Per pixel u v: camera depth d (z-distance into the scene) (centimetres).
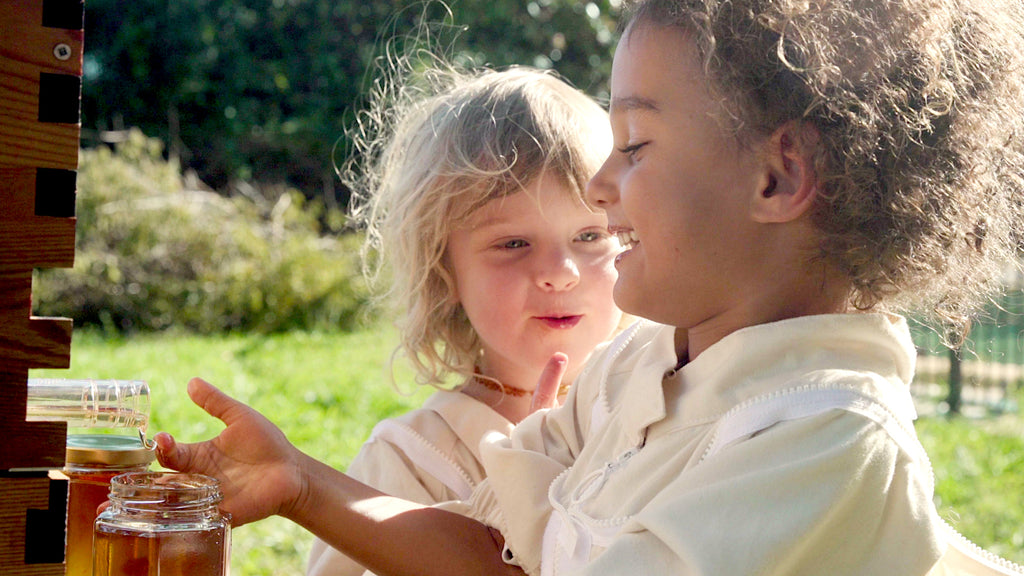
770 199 110
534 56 1400
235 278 1020
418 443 171
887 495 102
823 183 109
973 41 116
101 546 109
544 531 135
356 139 266
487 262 172
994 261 122
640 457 118
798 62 108
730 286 113
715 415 112
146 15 1387
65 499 104
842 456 100
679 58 112
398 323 193
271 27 1416
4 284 101
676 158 112
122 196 1025
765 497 100
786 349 110
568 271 168
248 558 386
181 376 743
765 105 109
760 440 104
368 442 177
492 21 1382
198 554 109
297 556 392
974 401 745
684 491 106
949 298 120
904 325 117
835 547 101
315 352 900
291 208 1119
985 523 443
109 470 125
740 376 111
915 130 111
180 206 1036
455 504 148
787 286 113
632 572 104
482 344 185
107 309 988
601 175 120
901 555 102
